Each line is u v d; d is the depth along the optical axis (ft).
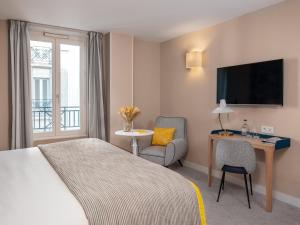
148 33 13.91
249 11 10.40
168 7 10.01
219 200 9.54
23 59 11.73
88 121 13.78
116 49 13.84
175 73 14.90
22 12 10.58
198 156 13.38
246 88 10.50
